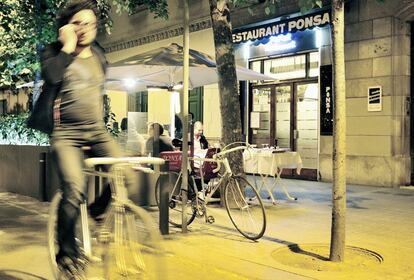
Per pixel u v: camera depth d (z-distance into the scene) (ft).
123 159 11.76
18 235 22.21
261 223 21.33
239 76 33.99
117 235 11.96
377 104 39.42
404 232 22.80
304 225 24.12
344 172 17.95
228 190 22.48
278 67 48.93
